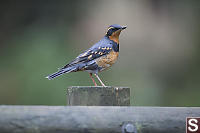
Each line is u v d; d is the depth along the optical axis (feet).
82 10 62.59
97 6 62.75
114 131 14.01
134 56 58.34
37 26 61.72
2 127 13.46
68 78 43.57
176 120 14.42
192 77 58.80
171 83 57.11
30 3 62.18
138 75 54.54
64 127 13.71
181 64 59.98
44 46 53.01
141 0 63.21
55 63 49.37
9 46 56.03
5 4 62.85
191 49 61.82
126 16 62.08
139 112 14.28
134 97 50.37
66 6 62.59
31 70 47.55
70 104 16.21
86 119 13.89
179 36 63.10
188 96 54.65
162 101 52.47
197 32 63.52
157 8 64.39
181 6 64.85
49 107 13.82
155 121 14.30
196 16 64.85
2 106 13.64
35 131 13.58
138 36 61.05
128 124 14.10
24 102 44.96
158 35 62.44
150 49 60.23
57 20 62.44
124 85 50.93
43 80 45.80
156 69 57.98
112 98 16.10
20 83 46.68
